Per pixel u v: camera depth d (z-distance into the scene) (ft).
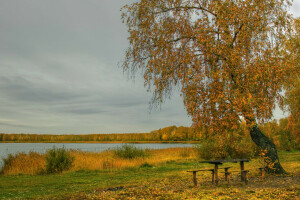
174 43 39.40
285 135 121.70
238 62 31.73
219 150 73.56
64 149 59.26
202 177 42.19
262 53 33.47
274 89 34.30
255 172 42.96
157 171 53.83
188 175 45.55
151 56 38.70
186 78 32.94
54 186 37.35
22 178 45.83
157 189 31.37
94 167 58.49
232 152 74.49
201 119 32.50
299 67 37.17
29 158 62.39
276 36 35.78
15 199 27.94
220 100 30.42
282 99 35.68
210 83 32.48
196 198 24.70
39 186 37.55
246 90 31.48
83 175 49.03
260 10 34.58
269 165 38.04
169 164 67.51
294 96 64.03
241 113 30.60
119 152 80.28
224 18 33.83
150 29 39.50
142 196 27.43
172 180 39.75
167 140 317.63
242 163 35.17
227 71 32.32
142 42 39.52
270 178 35.53
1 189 35.22
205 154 79.15
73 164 59.57
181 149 105.60
